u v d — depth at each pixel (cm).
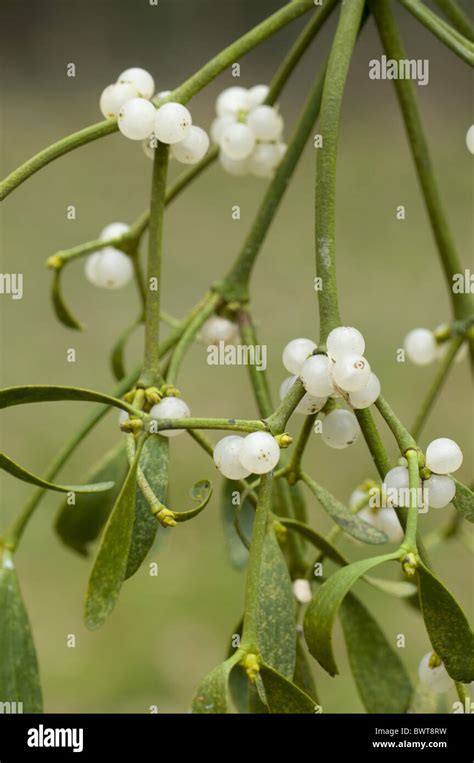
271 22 60
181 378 182
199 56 277
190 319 64
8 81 285
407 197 254
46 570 146
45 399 55
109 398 55
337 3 64
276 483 63
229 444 55
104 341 190
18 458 161
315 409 56
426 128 285
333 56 58
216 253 220
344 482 152
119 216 232
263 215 65
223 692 53
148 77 59
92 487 55
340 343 55
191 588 144
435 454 55
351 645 61
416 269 219
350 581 52
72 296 204
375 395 55
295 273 214
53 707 124
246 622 54
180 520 54
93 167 263
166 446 57
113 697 127
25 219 227
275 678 53
